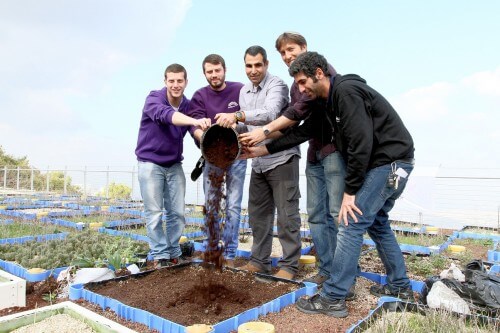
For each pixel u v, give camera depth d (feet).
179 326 9.51
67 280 13.33
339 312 11.08
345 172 12.44
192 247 19.25
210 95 16.48
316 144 13.26
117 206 40.29
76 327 9.20
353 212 10.93
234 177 15.79
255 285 13.20
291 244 14.44
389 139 10.82
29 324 9.34
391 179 10.81
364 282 14.42
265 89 15.02
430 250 20.83
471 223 34.50
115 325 8.90
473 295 11.46
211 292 12.10
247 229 27.04
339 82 10.60
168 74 15.43
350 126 10.23
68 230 25.63
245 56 14.80
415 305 11.25
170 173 16.67
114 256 15.19
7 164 87.92
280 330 10.10
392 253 12.51
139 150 16.20
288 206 14.32
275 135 13.91
